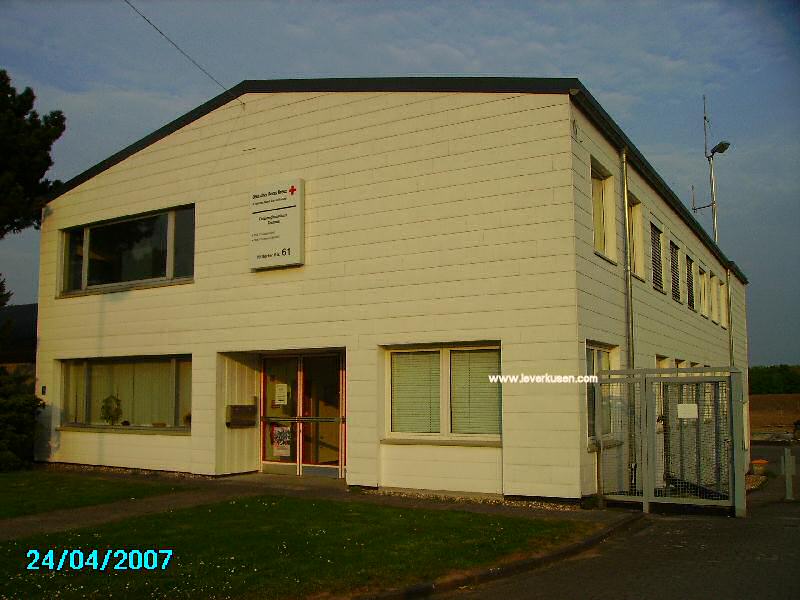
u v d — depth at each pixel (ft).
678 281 68.64
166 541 29.43
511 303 40.70
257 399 53.42
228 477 50.96
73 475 53.11
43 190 63.67
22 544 29.07
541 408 39.34
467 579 24.99
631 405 43.24
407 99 44.98
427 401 43.91
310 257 47.85
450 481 42.16
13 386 59.41
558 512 36.65
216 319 51.65
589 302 41.34
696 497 38.60
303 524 32.96
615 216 47.47
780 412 200.03
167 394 55.11
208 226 52.75
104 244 59.57
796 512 41.27
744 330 112.57
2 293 62.39
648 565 27.35
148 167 56.34
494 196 41.73
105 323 57.82
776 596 22.77
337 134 47.44
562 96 40.40
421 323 43.29
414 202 44.21
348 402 45.39
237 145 51.75
